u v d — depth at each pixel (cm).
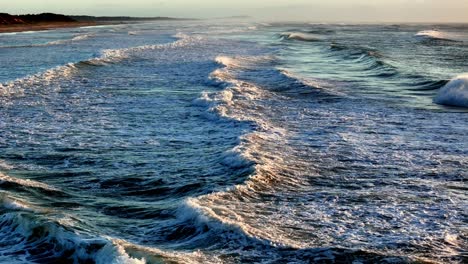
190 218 800
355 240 745
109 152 1218
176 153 1207
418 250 715
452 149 1227
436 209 864
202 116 1608
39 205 876
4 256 690
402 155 1177
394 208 868
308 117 1581
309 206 876
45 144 1285
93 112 1664
